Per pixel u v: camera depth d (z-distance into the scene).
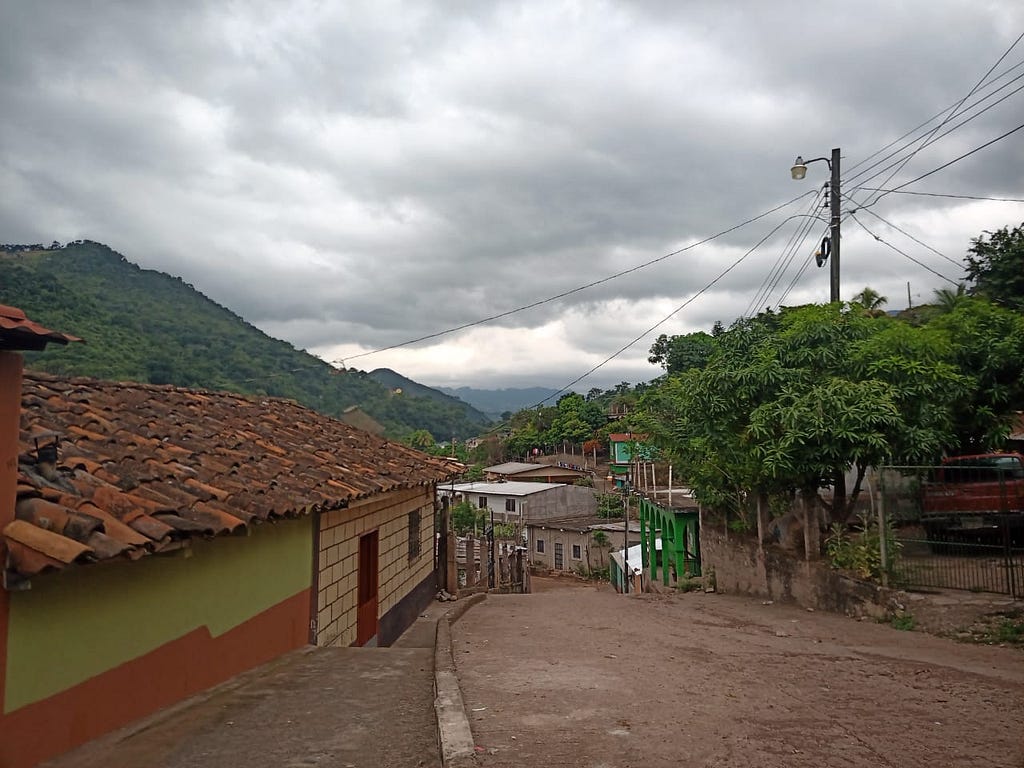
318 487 8.09
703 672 7.20
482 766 4.25
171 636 5.63
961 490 10.82
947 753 4.69
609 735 4.89
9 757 3.95
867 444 10.98
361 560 10.63
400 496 12.66
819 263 17.45
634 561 28.14
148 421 7.95
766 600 14.05
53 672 4.31
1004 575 9.69
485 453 69.12
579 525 39.72
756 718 5.43
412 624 13.55
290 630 8.02
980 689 6.47
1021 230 17.98
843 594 11.38
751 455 12.52
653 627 10.90
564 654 8.29
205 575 6.17
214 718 5.36
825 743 4.85
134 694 5.13
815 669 7.40
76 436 6.45
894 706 5.85
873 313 19.52
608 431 58.47
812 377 12.35
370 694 6.15
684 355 34.06
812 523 12.59
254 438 9.35
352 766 4.44
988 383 12.72
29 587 3.93
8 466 4.04
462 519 42.16
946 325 13.56
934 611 9.55
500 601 16.48
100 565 4.75
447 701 5.57
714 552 17.55
